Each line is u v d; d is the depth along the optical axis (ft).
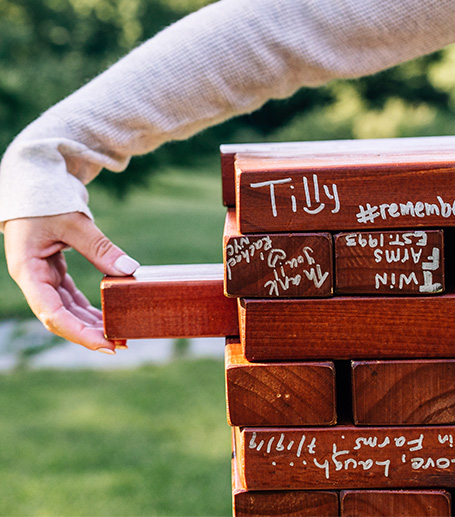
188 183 63.36
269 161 3.42
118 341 3.86
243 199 3.13
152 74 3.84
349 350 3.22
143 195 53.21
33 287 3.88
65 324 3.86
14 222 3.84
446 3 3.60
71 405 16.55
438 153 3.64
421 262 3.14
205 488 12.32
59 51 69.97
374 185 3.11
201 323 3.59
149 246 36.14
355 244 3.14
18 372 19.21
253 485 3.32
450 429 3.24
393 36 3.73
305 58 3.80
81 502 11.92
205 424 15.19
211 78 3.82
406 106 60.54
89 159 3.97
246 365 3.24
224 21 3.81
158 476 12.77
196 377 18.21
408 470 3.28
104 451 13.92
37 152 3.82
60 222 3.83
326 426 3.28
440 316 3.17
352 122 57.21
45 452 13.98
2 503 11.89
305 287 3.17
